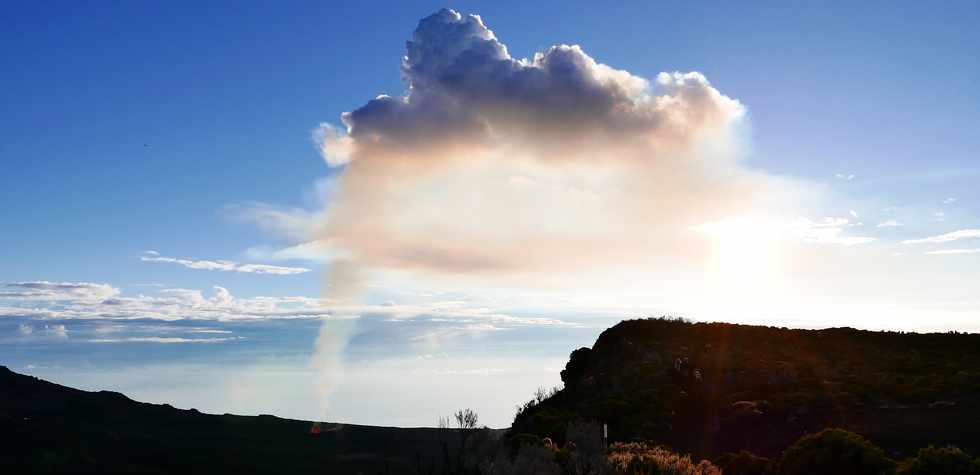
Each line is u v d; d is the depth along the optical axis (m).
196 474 62.38
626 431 46.84
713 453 41.75
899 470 30.62
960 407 42.91
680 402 51.47
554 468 36.06
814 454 34.00
